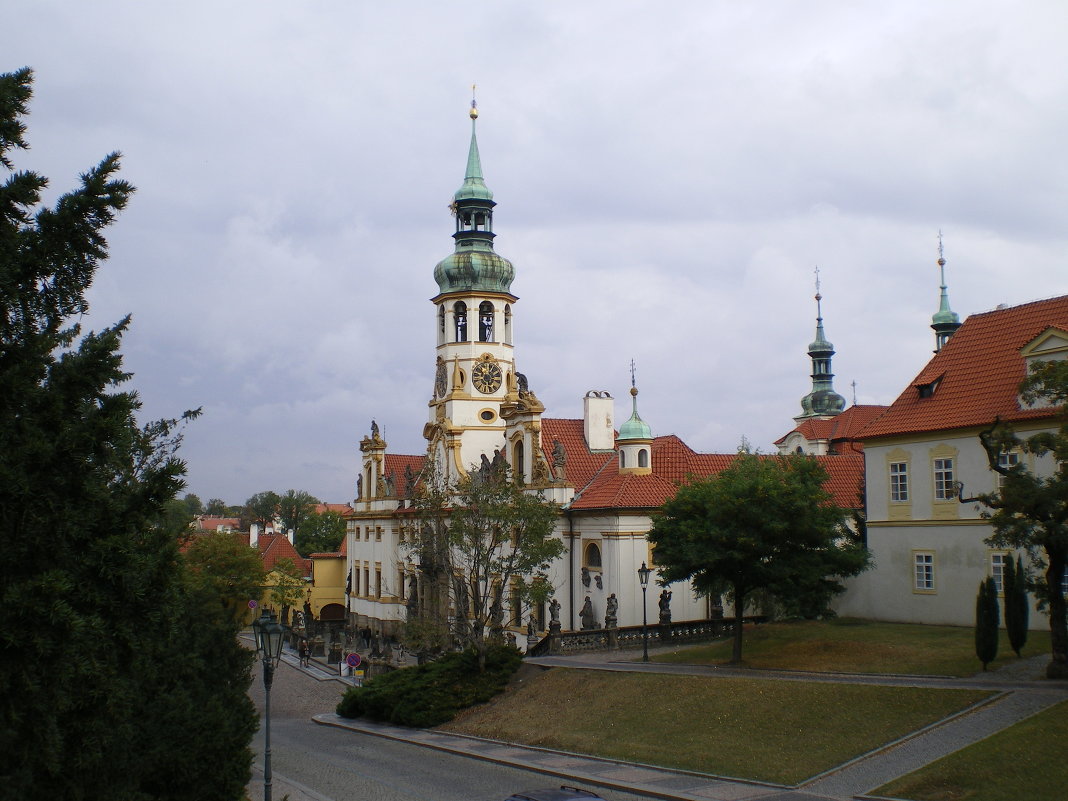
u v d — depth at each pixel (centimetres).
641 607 6812
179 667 2992
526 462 7881
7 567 1495
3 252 1531
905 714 3691
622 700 4650
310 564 13662
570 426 8094
